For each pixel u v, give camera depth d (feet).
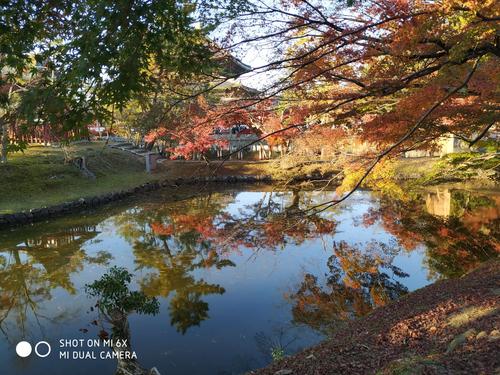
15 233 50.60
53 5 9.39
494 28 12.44
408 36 12.89
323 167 61.46
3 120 9.27
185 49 11.16
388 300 27.66
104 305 17.83
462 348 12.23
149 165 95.30
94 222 56.80
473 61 17.46
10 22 9.33
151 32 9.62
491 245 40.52
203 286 31.50
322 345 17.84
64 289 31.99
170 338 23.24
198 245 43.57
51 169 75.87
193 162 102.27
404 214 56.95
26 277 35.27
